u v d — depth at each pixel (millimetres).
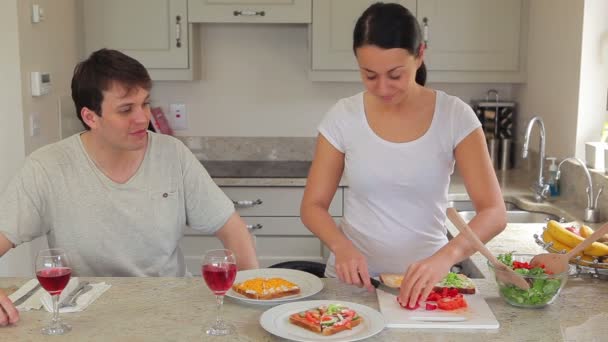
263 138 4133
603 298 1732
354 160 1970
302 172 3764
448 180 1988
